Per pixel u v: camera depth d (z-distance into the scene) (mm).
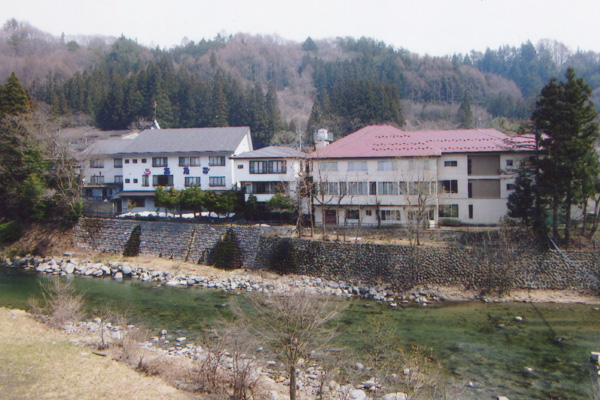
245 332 21359
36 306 30391
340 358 21531
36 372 20578
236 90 87375
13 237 49344
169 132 59844
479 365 23375
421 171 42906
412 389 19266
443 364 23469
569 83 35344
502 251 35688
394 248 37312
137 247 46812
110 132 75625
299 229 41906
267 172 49656
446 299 34656
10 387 19125
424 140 46344
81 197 53875
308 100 116625
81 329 27375
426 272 36438
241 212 49812
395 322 29797
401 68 117375
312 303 23953
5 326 26297
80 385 19625
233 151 54344
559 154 34656
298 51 148125
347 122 78250
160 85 85812
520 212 37812
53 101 84625
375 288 36500
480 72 123562
